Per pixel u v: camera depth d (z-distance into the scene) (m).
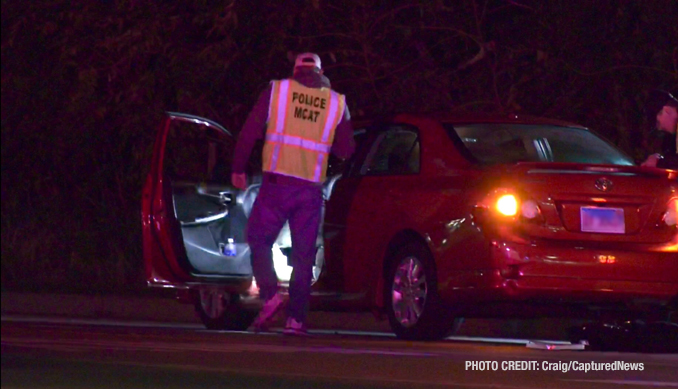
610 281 26.47
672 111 30.97
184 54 44.06
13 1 47.28
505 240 26.33
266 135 28.25
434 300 27.70
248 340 25.56
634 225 27.02
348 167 31.08
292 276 28.38
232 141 34.00
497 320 34.00
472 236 26.83
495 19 43.62
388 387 17.33
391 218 28.92
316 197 28.36
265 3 42.25
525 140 29.66
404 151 29.84
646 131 40.47
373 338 29.05
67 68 47.78
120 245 53.53
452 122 29.47
